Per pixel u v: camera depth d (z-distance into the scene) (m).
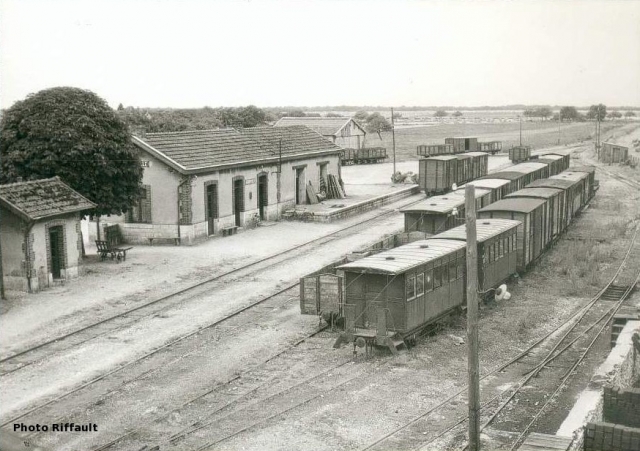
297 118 91.06
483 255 25.72
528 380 19.05
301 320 24.19
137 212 37.50
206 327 23.20
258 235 39.53
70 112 30.86
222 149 41.06
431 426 15.95
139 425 15.91
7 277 27.38
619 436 13.80
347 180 67.69
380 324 20.48
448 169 53.91
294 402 17.25
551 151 101.06
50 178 29.56
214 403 17.20
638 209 51.16
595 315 25.70
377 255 22.86
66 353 20.73
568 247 37.59
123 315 24.44
